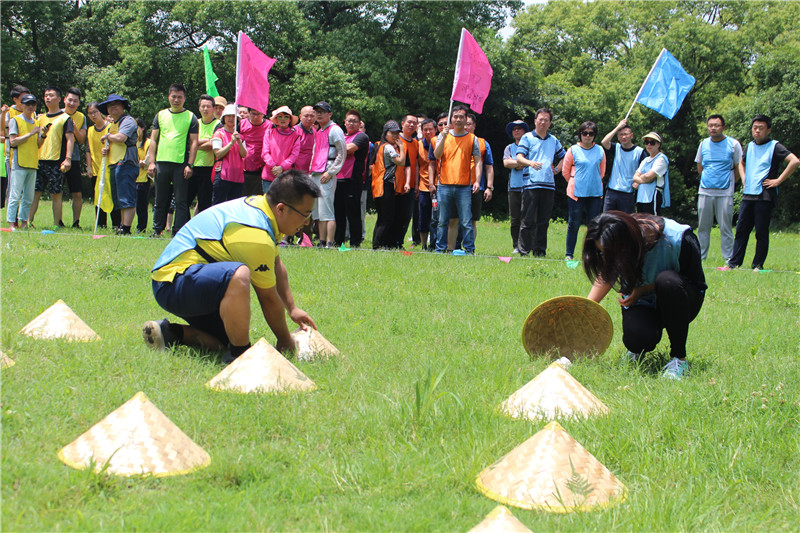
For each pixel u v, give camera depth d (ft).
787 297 26.53
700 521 8.64
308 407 11.56
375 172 36.63
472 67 34.40
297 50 100.17
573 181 35.86
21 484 8.45
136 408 9.45
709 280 29.91
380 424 10.86
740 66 128.06
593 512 8.67
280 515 8.25
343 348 15.92
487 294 23.85
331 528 8.04
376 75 95.86
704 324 20.79
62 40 105.81
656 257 15.28
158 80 98.48
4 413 10.25
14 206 35.83
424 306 21.34
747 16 138.72
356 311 20.07
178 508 8.12
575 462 9.23
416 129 39.01
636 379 14.56
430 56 107.34
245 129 35.88
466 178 34.73
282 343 15.25
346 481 9.11
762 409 12.35
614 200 36.19
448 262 30.30
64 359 13.28
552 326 16.35
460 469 9.53
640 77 120.37
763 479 9.99
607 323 15.80
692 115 130.62
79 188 40.91
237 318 13.89
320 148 34.01
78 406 10.94
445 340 17.26
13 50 92.53
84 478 8.55
